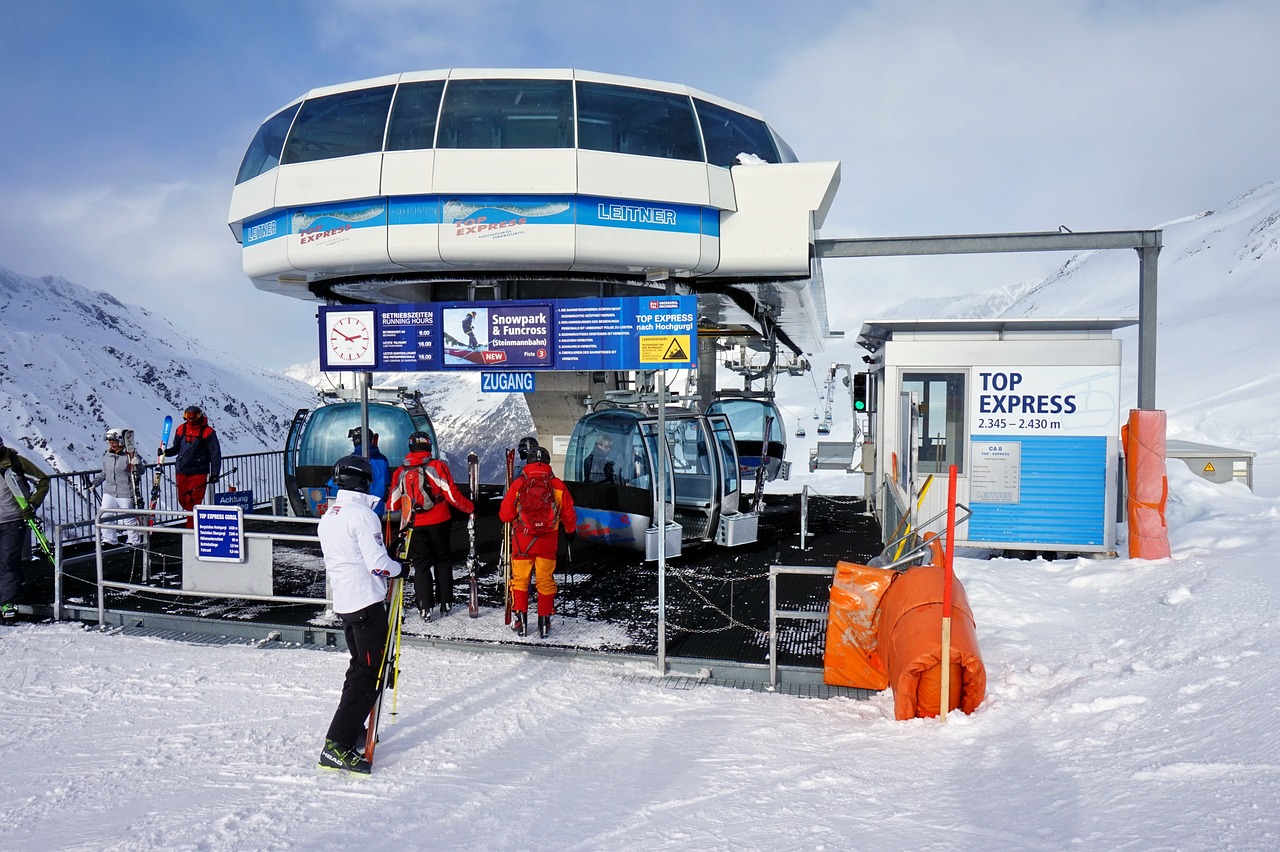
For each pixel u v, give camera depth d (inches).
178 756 184.5
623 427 405.4
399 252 424.5
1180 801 126.0
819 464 665.0
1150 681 198.1
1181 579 306.8
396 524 290.8
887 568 239.0
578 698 227.9
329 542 180.5
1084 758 156.3
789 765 172.9
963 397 416.8
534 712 215.5
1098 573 345.7
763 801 151.2
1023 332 413.7
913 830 130.3
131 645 282.5
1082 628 276.8
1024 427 408.8
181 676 246.8
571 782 167.5
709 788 160.1
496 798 159.2
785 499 623.8
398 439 519.5
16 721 209.3
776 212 442.0
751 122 509.4
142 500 430.0
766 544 434.3
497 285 488.4
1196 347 3201.3
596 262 431.2
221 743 192.7
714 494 417.1
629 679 247.4
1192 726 161.0
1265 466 983.0
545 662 262.7
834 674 237.5
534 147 421.4
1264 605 245.3
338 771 174.2
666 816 146.9
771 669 244.4
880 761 170.2
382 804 157.2
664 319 256.8
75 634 296.4
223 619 296.2
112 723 207.6
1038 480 408.8
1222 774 133.2
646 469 389.1
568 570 370.9
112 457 417.4
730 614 302.5
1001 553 442.0
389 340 349.4
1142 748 155.5
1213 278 6815.9
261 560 294.7
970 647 197.8
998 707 200.2
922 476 422.3
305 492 504.4
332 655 270.8
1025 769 155.5
